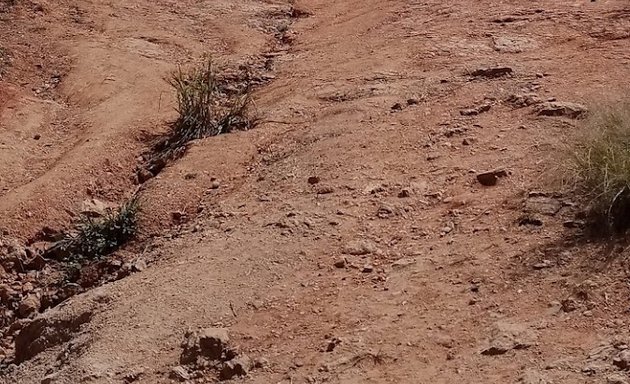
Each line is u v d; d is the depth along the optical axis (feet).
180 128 21.61
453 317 12.66
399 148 18.03
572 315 12.07
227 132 21.21
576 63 20.90
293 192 17.21
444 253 14.21
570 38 22.65
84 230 18.47
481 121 18.53
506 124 18.20
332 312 13.32
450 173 16.69
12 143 21.99
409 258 14.34
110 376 12.98
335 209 16.12
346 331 12.80
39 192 19.70
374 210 15.94
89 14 29.30
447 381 11.43
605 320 11.84
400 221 15.53
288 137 20.02
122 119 22.61
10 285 17.74
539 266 13.19
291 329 13.10
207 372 12.62
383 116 19.65
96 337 14.06
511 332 11.96
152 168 20.68
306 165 18.11
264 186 17.89
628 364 10.84
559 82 19.84
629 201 13.41
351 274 14.20
